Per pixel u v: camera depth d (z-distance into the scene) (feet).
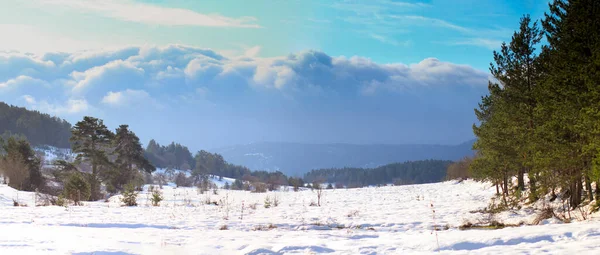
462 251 28.50
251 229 54.70
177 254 30.91
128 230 46.21
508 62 77.77
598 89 46.52
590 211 55.47
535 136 63.52
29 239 32.55
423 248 31.14
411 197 132.05
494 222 56.95
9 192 119.75
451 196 127.54
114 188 196.54
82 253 27.53
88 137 201.05
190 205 102.27
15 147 187.93
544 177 63.36
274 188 282.36
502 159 90.53
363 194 160.04
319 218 67.56
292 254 31.19
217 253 32.09
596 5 52.47
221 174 642.22
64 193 118.21
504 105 81.46
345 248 32.78
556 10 59.57
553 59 58.08
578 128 50.31
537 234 32.04
